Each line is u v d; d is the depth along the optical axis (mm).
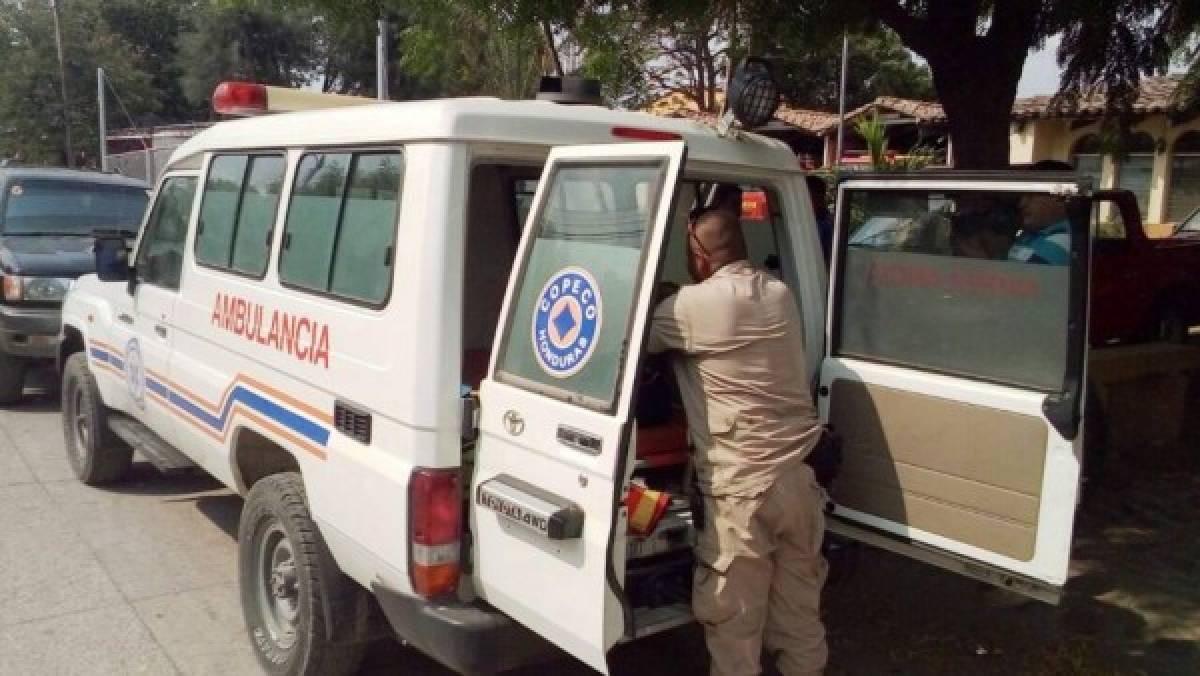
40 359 8547
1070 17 6043
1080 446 3084
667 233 2658
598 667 2727
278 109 4590
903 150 21797
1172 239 10352
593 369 2785
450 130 3131
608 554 2668
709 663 4305
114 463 6340
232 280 4340
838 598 4910
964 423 3355
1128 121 8312
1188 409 8094
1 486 6480
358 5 6902
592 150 2896
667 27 6996
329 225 3672
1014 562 3244
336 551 3561
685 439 3568
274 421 3922
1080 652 4316
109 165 26484
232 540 5590
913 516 3523
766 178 3814
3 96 38094
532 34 6875
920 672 4238
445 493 3092
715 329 3051
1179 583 5000
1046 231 3168
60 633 4414
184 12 46781
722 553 3072
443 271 3102
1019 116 18062
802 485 3152
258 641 4059
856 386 3689
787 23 6426
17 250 8703
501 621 3045
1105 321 9516
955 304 3410
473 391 3320
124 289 5828
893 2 6309
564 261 2945
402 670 4152
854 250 3723
